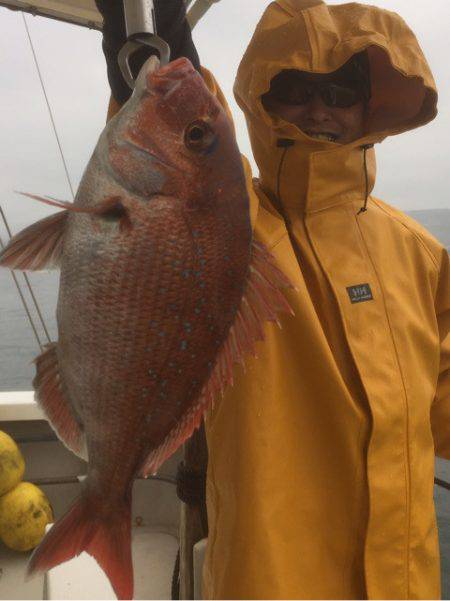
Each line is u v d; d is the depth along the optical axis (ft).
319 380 4.59
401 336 5.03
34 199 2.95
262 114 5.09
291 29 5.21
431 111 6.19
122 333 3.48
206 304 3.56
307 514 4.43
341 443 4.54
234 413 4.43
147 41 3.59
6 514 9.39
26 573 3.29
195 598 5.49
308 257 5.06
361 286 5.04
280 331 4.66
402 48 5.51
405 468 4.70
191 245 3.50
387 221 5.70
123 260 3.44
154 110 3.43
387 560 4.51
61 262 3.50
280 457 4.42
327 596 4.36
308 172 5.13
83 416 3.55
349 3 5.52
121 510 3.63
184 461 5.63
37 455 11.16
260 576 4.10
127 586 3.47
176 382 3.60
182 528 5.78
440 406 6.20
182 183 3.45
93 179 3.47
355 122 5.82
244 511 4.22
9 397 11.25
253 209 4.85
